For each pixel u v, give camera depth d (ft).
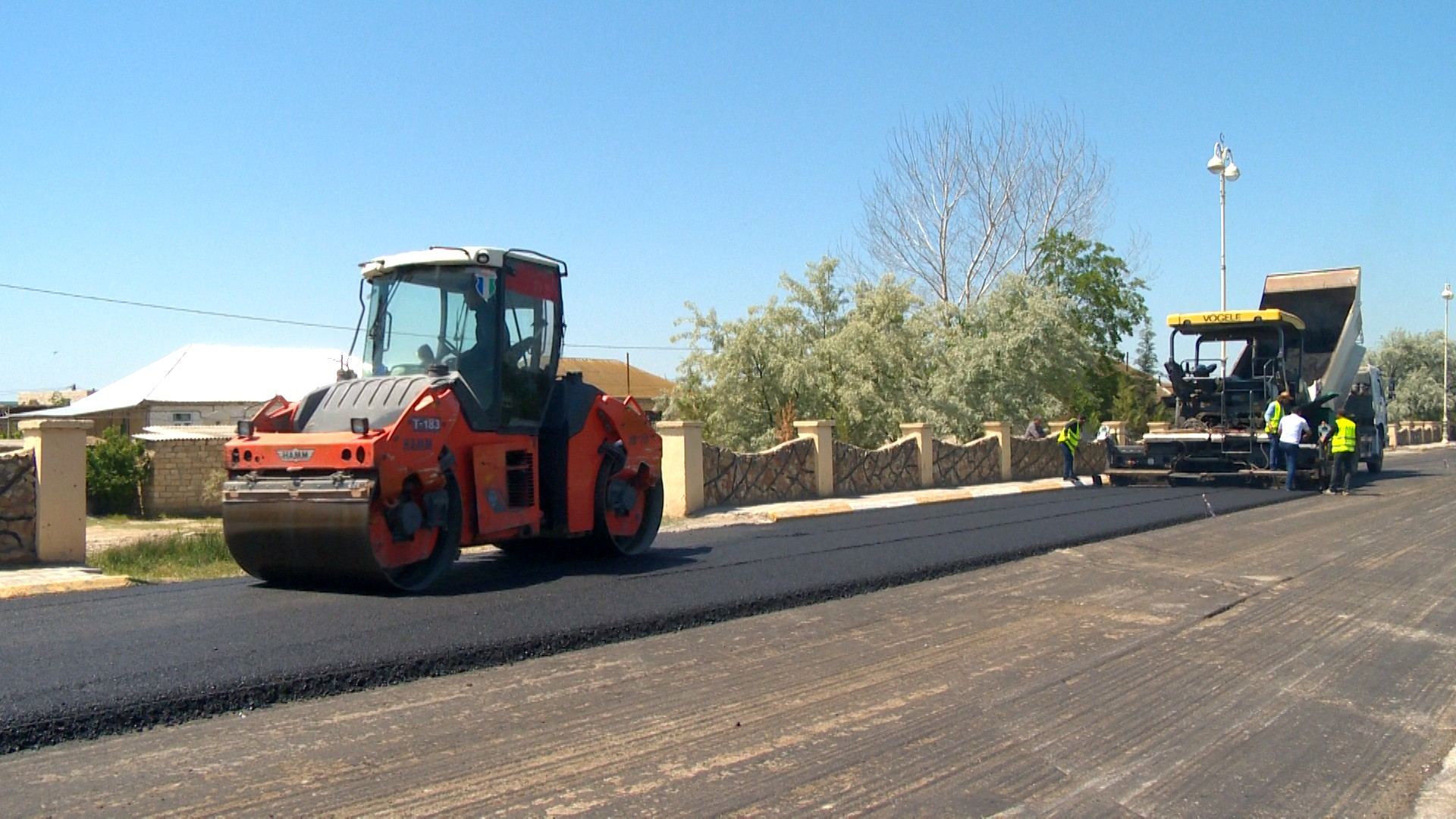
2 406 178.81
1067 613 29.01
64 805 14.55
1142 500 61.72
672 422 55.31
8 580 32.73
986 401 98.17
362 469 27.89
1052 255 132.77
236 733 17.74
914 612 28.76
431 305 33.19
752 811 14.93
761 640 25.16
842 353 90.99
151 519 86.07
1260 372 71.72
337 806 14.69
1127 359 165.37
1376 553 40.75
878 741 18.04
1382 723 19.92
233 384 124.98
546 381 34.63
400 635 23.48
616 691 20.63
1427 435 188.85
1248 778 16.93
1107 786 16.35
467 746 17.28
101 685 19.06
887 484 72.84
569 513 34.94
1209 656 24.50
